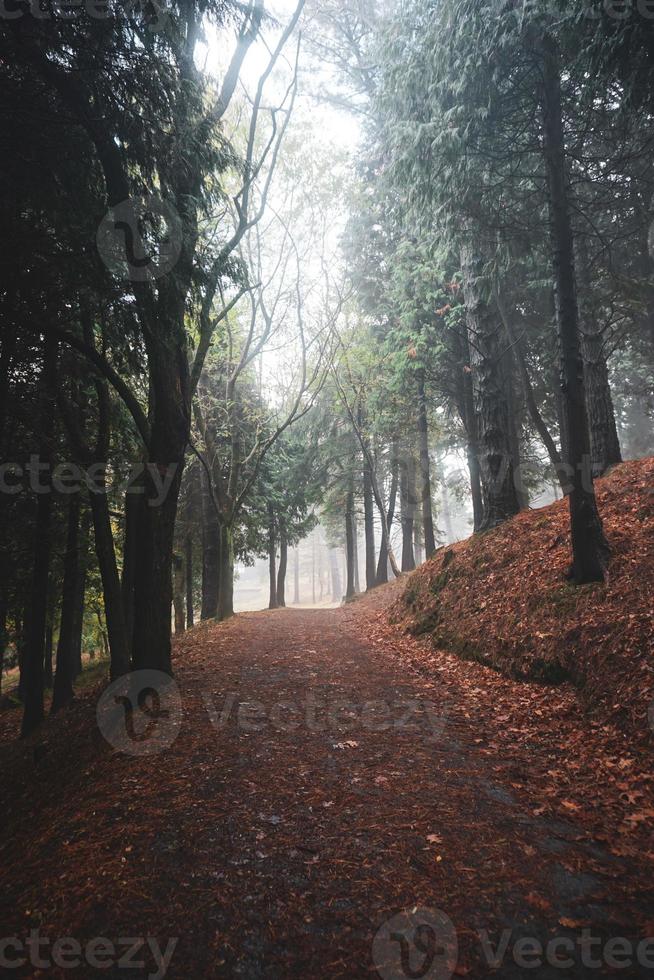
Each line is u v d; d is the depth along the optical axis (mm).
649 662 5230
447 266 13320
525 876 3049
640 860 3160
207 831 3656
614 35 5566
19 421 8438
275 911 2826
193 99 6582
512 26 6469
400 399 18562
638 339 15742
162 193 6422
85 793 4633
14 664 16859
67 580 10609
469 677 7527
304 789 4285
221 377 20047
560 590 7340
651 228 10359
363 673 8391
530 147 7844
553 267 7344
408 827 3631
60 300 6172
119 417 10570
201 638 12953
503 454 11672
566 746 4863
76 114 5516
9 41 4770
